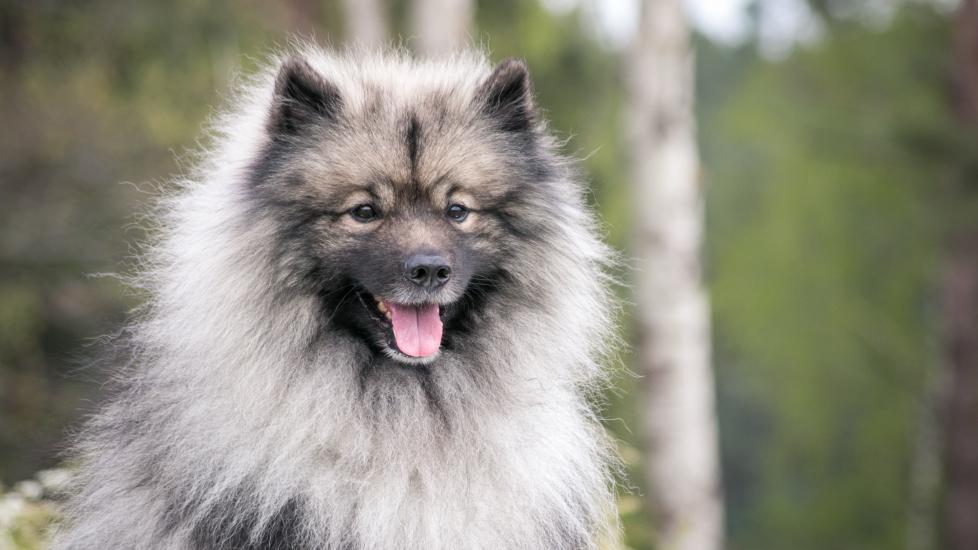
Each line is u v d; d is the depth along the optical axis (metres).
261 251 5.24
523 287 5.63
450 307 5.57
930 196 21.27
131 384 5.48
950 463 23.86
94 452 5.61
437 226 5.39
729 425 44.91
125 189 16.41
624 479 6.68
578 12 19.58
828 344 30.22
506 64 5.82
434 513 5.14
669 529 11.71
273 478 4.96
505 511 5.29
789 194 31.28
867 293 29.69
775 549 33.88
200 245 5.30
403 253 5.21
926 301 28.75
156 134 16.42
